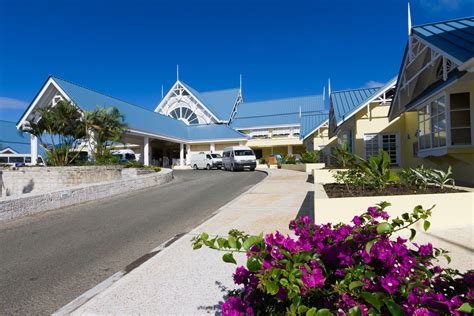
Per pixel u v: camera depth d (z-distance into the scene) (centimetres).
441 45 775
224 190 1349
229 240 227
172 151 4381
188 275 421
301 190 1191
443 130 955
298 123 4100
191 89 4378
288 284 181
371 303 169
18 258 522
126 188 1327
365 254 203
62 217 840
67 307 354
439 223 595
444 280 222
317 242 231
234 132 3766
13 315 342
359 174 755
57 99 2256
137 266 482
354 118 1658
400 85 1209
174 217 828
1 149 3784
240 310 205
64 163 1744
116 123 1914
